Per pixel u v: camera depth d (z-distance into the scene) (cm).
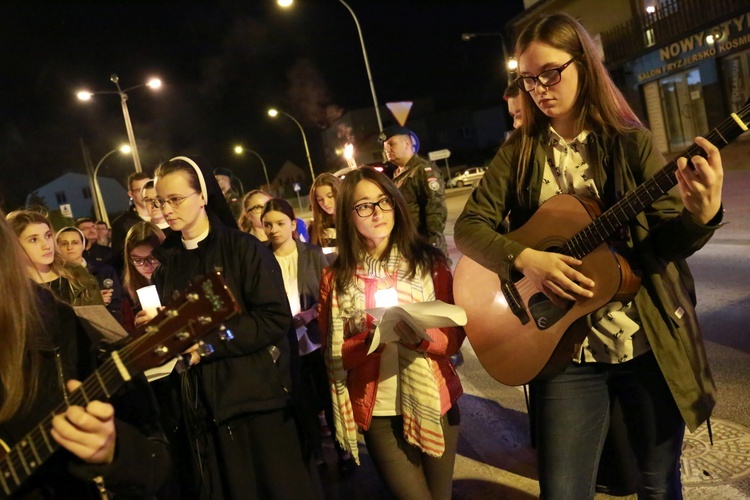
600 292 213
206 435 278
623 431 294
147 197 498
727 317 550
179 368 266
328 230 531
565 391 227
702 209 188
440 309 239
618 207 210
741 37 1741
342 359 275
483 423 447
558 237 227
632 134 216
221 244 290
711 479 316
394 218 282
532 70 221
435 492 274
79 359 164
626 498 316
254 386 273
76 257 538
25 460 148
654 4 2053
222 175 759
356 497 386
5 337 151
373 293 278
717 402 398
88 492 162
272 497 276
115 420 154
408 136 554
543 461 230
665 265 218
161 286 301
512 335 241
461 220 250
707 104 1925
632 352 215
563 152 231
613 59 2294
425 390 258
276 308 278
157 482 160
